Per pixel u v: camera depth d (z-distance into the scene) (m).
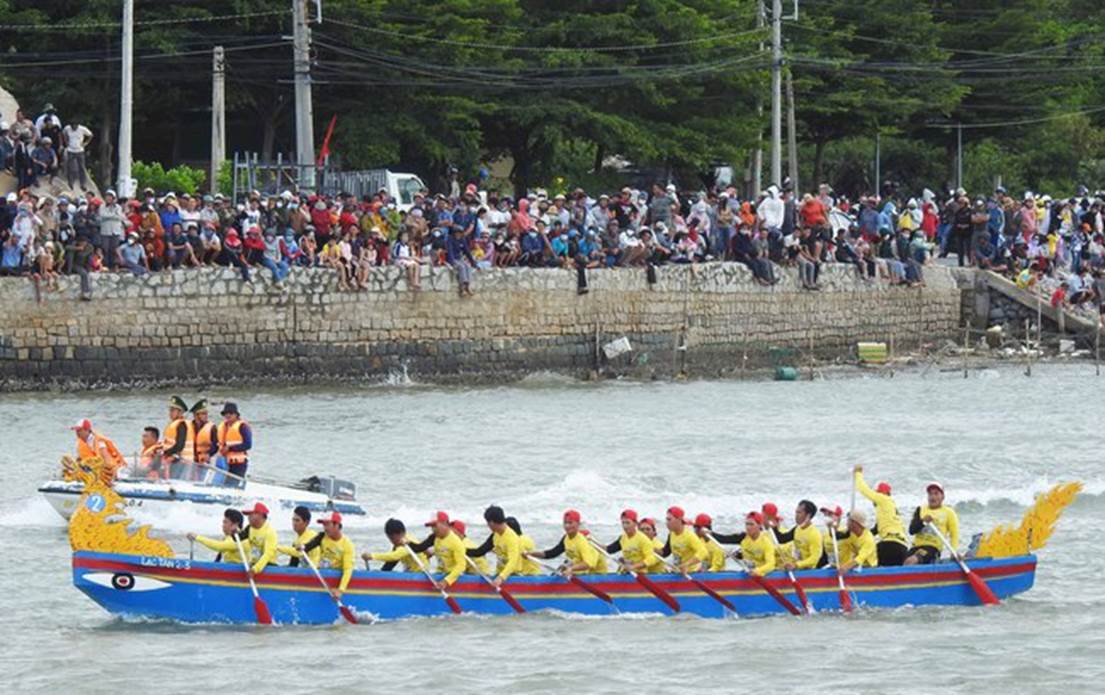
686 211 174.88
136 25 173.88
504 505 100.00
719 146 190.25
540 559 78.94
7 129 139.50
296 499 94.06
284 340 140.12
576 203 153.50
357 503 97.50
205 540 76.81
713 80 190.88
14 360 132.38
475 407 133.75
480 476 108.25
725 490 105.56
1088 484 108.44
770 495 104.12
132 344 135.50
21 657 71.69
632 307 153.00
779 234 162.00
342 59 176.88
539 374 148.75
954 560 80.62
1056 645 74.31
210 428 95.12
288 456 112.75
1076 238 174.25
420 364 144.62
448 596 77.31
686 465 112.62
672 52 188.25
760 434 124.31
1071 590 83.69
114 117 182.88
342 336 141.88
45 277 132.75
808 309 163.62
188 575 75.50
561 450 116.75
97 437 94.12
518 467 111.00
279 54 178.50
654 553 78.12
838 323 165.62
